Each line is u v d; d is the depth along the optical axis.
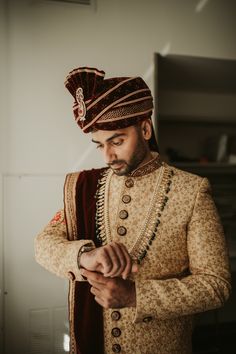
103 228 0.92
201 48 2.25
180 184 0.91
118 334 0.88
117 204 0.93
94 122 0.80
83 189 0.98
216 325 2.89
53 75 2.00
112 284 0.73
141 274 0.86
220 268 0.79
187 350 0.93
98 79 0.80
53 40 2.00
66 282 2.01
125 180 0.94
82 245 0.80
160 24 2.18
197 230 0.84
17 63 1.95
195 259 0.82
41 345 1.97
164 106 3.22
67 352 2.00
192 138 3.30
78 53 2.04
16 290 1.95
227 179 3.24
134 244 0.88
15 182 1.94
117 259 0.71
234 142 3.28
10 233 1.94
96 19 2.07
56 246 0.85
